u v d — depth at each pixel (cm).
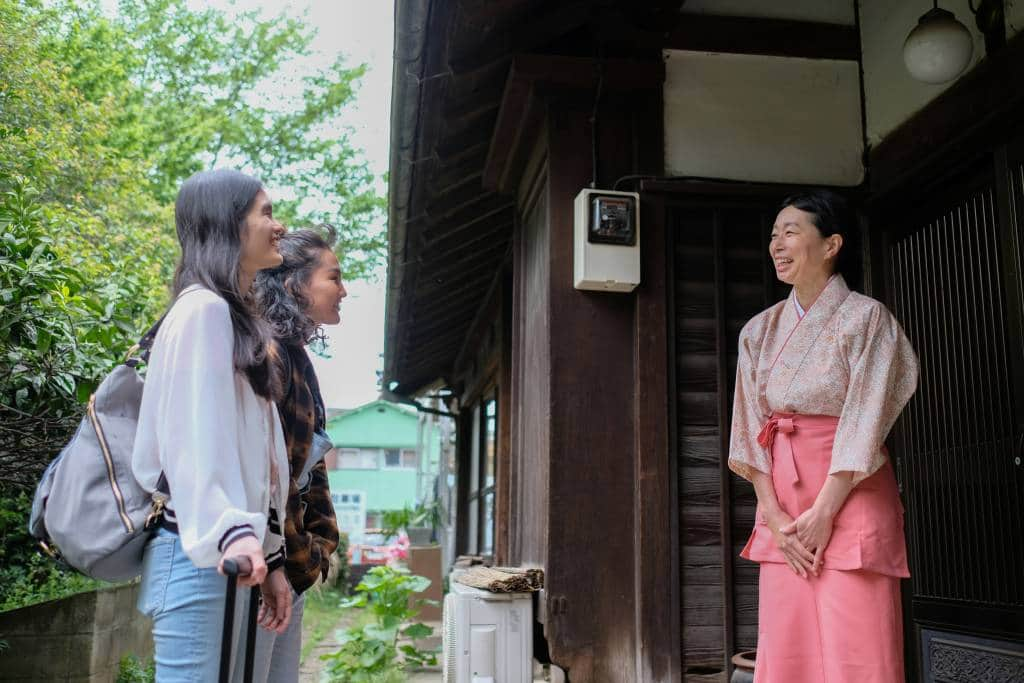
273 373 147
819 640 194
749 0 331
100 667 403
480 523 833
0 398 313
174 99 1587
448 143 362
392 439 3550
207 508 120
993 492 265
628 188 314
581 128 317
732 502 297
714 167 319
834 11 336
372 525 3438
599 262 297
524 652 295
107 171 829
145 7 1573
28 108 742
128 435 138
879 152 320
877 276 320
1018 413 250
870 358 194
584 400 300
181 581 129
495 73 323
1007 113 253
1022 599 252
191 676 126
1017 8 258
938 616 287
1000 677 261
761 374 212
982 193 275
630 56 321
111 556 136
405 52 285
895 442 312
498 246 544
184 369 129
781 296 315
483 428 804
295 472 175
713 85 324
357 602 537
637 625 287
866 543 187
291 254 193
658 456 295
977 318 275
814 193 215
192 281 143
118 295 354
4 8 740
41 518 137
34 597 500
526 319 395
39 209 323
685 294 310
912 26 303
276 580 148
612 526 293
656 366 300
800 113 328
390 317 655
